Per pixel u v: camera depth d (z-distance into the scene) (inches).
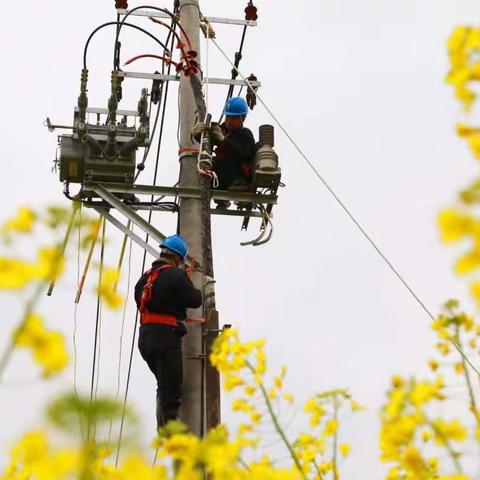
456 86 303.9
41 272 286.2
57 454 297.4
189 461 404.5
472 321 429.4
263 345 470.6
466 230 243.4
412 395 365.7
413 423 370.9
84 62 1165.7
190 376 968.9
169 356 926.4
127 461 333.7
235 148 1127.0
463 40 307.4
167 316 936.9
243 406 456.8
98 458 339.6
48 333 286.4
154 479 339.3
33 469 299.1
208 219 1058.1
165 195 1095.0
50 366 284.4
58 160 1169.4
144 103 1158.3
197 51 1215.6
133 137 1167.0
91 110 1180.5
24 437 298.8
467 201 246.1
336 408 462.6
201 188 1082.1
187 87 1177.4
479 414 409.7
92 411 292.4
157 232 1089.4
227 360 466.6
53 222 301.6
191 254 1049.5
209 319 981.2
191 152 1123.3
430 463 416.5
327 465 467.8
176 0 1360.7
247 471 404.5
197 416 955.3
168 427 416.8
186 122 1148.5
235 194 1110.4
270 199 1115.9
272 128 1130.0
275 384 463.5
